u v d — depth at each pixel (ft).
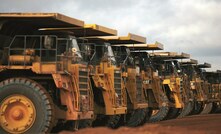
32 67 47.55
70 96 48.70
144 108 75.25
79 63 54.90
